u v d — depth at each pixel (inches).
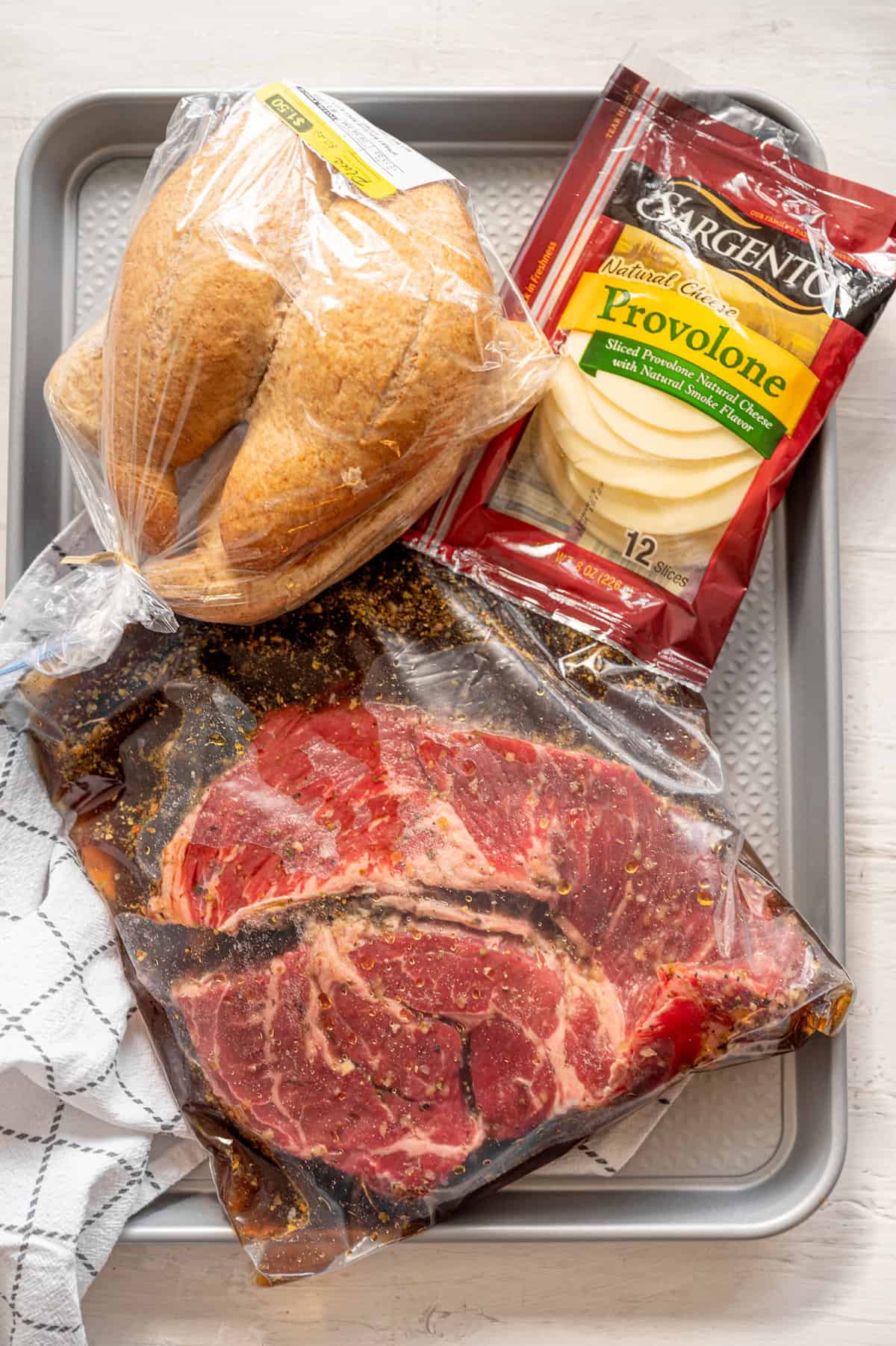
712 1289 26.9
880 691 27.7
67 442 24.9
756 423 25.2
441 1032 23.9
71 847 25.7
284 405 23.4
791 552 27.1
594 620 25.8
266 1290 26.9
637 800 24.5
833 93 27.9
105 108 26.7
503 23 28.0
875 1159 27.1
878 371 27.7
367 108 26.7
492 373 24.1
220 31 28.0
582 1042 23.9
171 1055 24.9
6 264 28.1
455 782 24.6
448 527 26.0
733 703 27.0
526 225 27.5
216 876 24.4
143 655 25.4
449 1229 25.3
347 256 23.1
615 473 25.3
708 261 25.3
